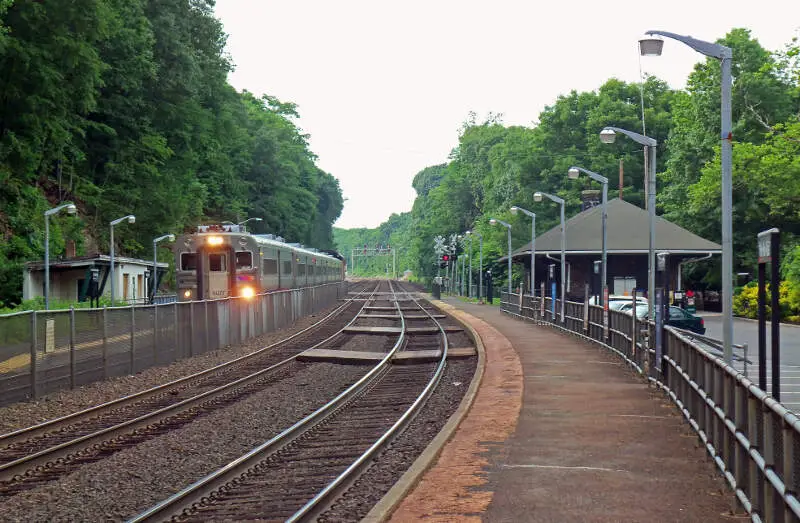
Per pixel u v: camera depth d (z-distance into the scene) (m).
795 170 47.66
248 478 11.33
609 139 24.91
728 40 59.16
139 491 10.75
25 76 42.81
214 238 40.12
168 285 65.94
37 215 48.09
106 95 58.81
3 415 15.81
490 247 91.94
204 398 18.50
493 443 12.05
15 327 17.12
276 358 27.03
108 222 60.78
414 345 32.84
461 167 128.25
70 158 57.59
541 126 82.06
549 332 35.75
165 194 65.69
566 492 9.23
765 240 9.86
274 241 45.75
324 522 8.95
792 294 43.25
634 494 9.14
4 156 43.50
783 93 57.12
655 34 15.93
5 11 37.53
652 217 24.80
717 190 52.00
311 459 12.41
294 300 43.75
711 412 10.67
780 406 6.50
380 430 14.76
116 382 20.81
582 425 13.45
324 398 18.91
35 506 10.08
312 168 116.94
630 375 20.17
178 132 64.69
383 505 8.52
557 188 80.00
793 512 5.96
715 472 10.09
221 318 30.36
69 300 47.84
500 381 19.23
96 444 13.78
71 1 41.78
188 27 65.69
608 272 55.69
